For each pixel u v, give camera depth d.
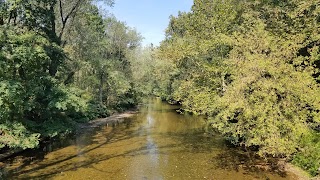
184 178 12.83
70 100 18.81
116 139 21.44
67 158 16.09
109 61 34.78
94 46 30.03
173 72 38.81
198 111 21.92
